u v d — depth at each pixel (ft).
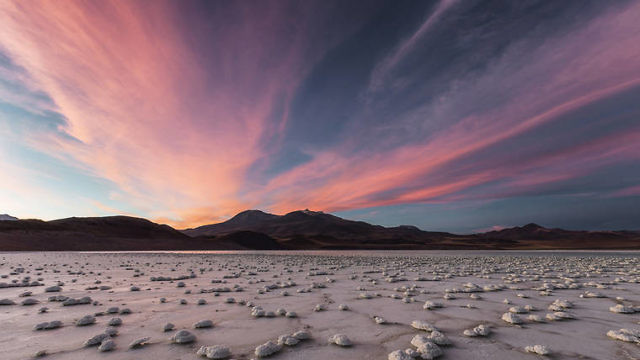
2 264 71.20
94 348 15.05
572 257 105.09
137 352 14.35
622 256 111.34
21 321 20.08
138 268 60.95
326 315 21.31
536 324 18.79
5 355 14.14
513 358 13.44
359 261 84.38
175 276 45.55
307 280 41.32
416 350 13.83
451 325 18.67
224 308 23.61
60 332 17.65
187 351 14.46
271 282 39.55
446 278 42.42
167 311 22.71
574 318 20.06
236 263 76.64
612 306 23.18
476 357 13.53
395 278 41.22
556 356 13.65
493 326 18.39
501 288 32.58
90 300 26.22
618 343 15.31
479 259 94.38
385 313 21.77
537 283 36.76
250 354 14.10
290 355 13.84
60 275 47.57
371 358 13.47
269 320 20.03
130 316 21.34
